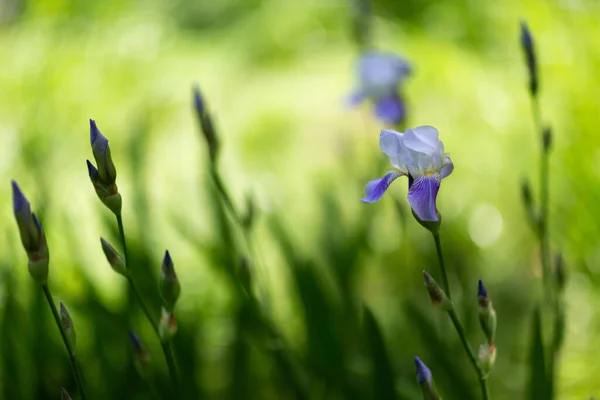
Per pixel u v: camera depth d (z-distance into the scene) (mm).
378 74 2596
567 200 2936
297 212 3535
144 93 4965
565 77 3277
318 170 4008
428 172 1854
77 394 2199
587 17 3195
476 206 3504
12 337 2193
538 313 2018
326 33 6242
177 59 5938
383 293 2742
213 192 2230
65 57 5117
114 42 5750
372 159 3131
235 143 4586
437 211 1825
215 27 7664
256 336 2164
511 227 3354
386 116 2625
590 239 2805
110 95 4867
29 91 4488
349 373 2180
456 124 4207
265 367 2348
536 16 3521
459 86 4391
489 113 4070
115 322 2189
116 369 2186
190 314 2506
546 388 2023
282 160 4250
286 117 4723
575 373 2375
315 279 2168
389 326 2445
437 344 2117
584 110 2979
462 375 2111
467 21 5551
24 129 3512
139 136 2482
